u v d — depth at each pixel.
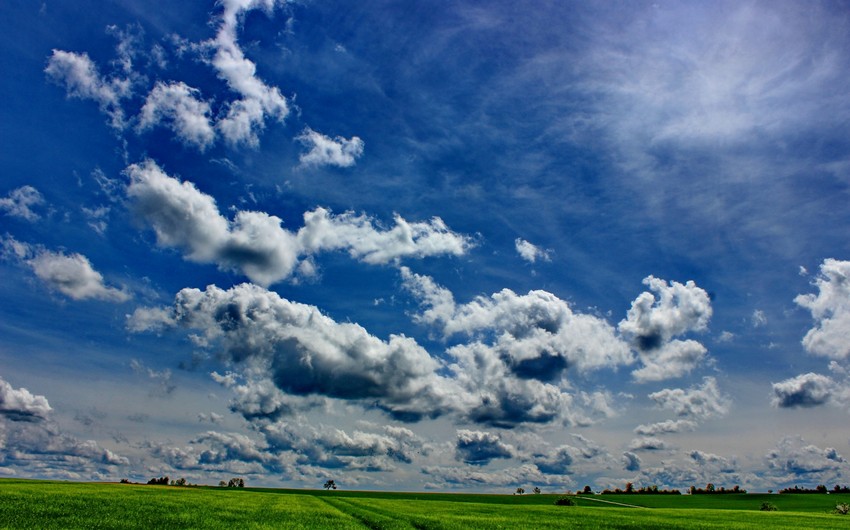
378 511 45.34
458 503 70.62
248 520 31.03
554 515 51.91
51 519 25.78
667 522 46.00
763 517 58.28
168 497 47.34
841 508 80.06
